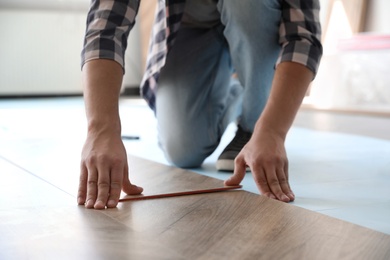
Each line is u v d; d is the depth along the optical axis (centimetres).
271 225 94
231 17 149
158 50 164
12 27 555
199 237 87
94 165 108
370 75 366
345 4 419
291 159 193
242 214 102
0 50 555
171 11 154
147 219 98
